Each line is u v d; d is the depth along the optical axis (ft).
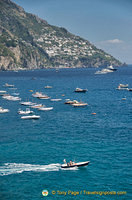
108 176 183.62
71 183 176.45
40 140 263.08
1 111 415.23
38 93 628.28
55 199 158.51
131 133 284.41
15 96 612.29
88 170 193.98
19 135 282.77
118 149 233.35
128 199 157.48
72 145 246.27
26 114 399.44
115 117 369.09
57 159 213.05
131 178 179.93
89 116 379.96
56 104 493.36
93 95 617.21
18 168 197.77
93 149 234.58
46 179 182.19
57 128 312.29
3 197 160.76
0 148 239.71
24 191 167.22
